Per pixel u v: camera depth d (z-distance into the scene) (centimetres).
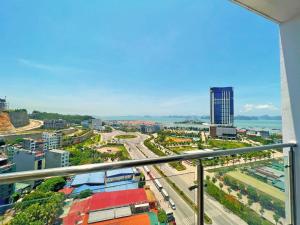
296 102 186
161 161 119
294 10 183
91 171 101
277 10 185
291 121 189
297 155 181
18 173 84
